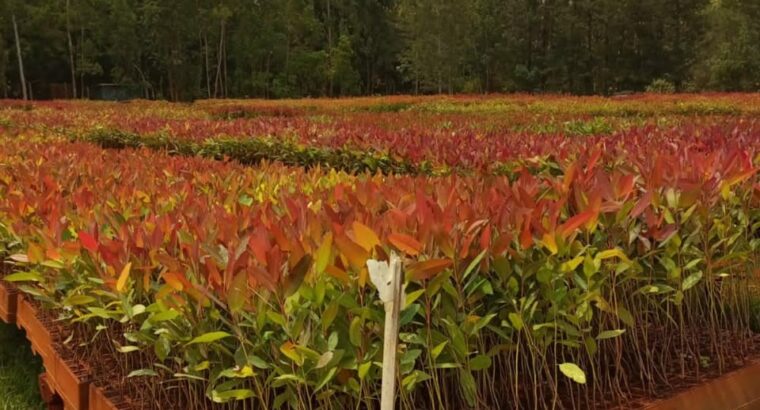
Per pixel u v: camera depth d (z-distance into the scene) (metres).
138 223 2.94
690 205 2.73
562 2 42.28
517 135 6.99
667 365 2.76
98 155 5.92
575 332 2.29
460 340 2.06
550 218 2.38
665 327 2.79
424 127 9.65
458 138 6.71
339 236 2.09
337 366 1.96
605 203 2.54
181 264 2.28
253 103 23.50
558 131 8.43
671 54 40.81
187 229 2.69
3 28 39.72
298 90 48.62
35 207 3.58
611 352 2.67
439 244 2.10
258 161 7.95
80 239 2.52
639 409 2.37
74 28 41.75
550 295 2.25
